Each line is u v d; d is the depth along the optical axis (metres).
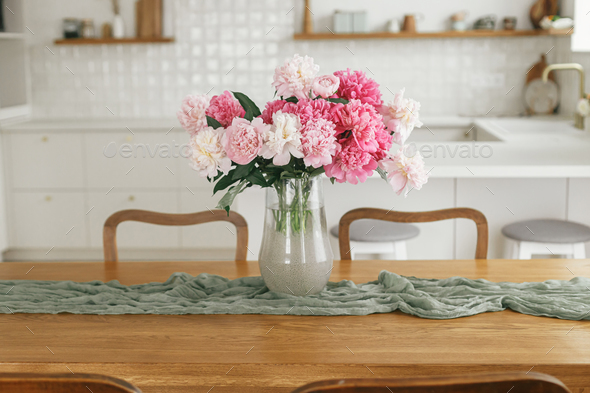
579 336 1.18
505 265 1.65
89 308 1.34
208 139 1.15
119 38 4.50
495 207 2.65
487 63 4.61
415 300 1.32
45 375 0.81
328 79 1.19
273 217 1.33
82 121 4.48
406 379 0.77
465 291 1.40
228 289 1.44
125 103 4.71
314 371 1.07
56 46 4.64
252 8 4.60
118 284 1.50
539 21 4.46
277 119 1.11
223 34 4.63
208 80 4.69
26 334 1.21
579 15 4.22
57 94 4.70
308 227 1.33
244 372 1.07
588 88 3.98
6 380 0.80
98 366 1.08
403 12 4.61
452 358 1.08
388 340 1.16
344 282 1.46
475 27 4.52
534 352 1.10
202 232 4.23
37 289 1.45
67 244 4.24
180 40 4.64
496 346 1.13
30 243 4.24
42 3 4.59
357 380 0.77
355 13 4.46
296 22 4.61
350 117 1.14
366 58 4.66
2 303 1.35
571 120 4.11
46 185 4.17
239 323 1.26
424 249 2.68
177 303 1.35
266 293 1.38
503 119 4.25
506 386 0.78
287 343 1.16
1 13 4.45
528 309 1.29
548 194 2.63
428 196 2.64
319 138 1.11
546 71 3.60
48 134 4.11
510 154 2.72
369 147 1.14
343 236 1.80
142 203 4.19
